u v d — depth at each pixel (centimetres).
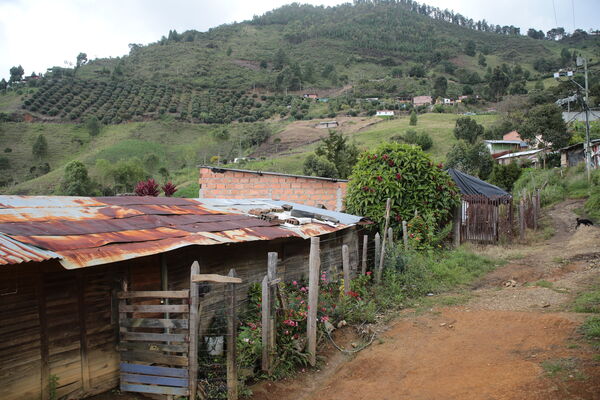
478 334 670
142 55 16025
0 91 10619
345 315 774
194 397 486
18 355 437
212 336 608
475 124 6091
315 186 1388
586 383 448
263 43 19762
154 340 503
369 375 576
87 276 501
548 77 12838
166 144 8356
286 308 649
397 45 19825
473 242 1522
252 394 527
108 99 10831
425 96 11412
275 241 848
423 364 588
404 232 1151
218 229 652
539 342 595
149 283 579
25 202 604
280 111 11050
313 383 578
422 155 1335
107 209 648
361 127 8531
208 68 14762
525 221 1725
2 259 370
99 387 512
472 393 482
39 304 456
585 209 2048
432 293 961
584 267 1065
